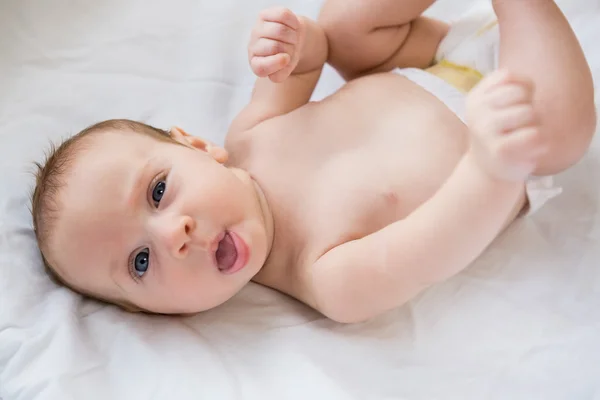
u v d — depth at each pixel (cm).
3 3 127
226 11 129
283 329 91
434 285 92
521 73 76
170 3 129
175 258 84
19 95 120
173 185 87
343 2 102
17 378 82
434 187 88
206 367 83
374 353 86
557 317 88
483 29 102
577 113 76
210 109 123
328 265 87
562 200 97
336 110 99
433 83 98
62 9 128
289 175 96
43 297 93
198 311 92
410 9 100
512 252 94
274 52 90
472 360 86
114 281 89
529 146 62
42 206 90
